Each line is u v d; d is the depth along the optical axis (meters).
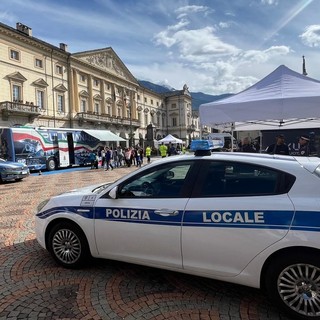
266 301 3.50
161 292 3.74
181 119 90.12
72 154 27.53
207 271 3.43
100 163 28.03
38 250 5.27
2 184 15.59
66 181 16.69
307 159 3.57
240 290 3.76
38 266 4.58
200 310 3.33
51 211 4.52
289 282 3.10
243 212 3.25
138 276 4.18
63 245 4.47
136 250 3.84
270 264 3.16
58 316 3.28
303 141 10.96
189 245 3.49
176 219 3.55
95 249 4.18
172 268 3.64
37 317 3.26
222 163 3.62
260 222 3.15
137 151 29.31
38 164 23.25
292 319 3.13
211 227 3.36
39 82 43.12
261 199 3.25
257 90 6.37
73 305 3.48
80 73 52.28
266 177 3.37
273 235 3.08
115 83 62.84
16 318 3.26
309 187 3.15
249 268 3.22
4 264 4.69
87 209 4.20
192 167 3.74
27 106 39.56
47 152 24.38
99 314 3.29
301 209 3.04
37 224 4.72
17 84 39.81
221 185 3.53
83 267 4.46
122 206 3.93
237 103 5.99
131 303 3.50
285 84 6.20
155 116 84.56
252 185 3.39
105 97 59.44
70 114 49.25
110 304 3.49
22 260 4.83
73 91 50.03
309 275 3.01
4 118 37.50
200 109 6.51
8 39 38.50
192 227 3.46
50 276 4.23
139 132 73.69
